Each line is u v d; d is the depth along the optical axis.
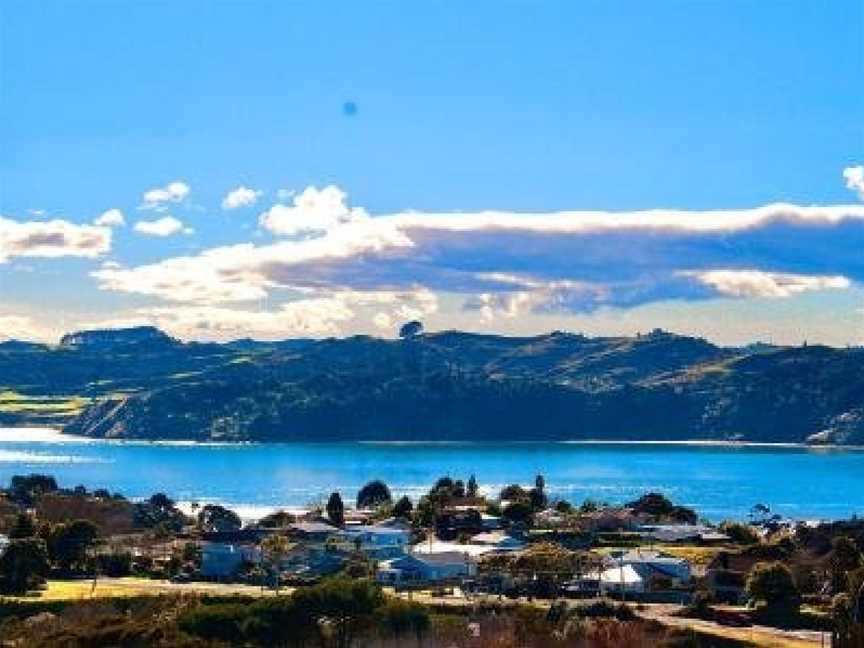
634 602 184.12
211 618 139.12
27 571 186.38
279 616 139.25
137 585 196.88
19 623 153.12
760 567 173.75
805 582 191.12
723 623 166.12
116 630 137.62
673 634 150.25
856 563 192.00
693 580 196.25
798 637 154.12
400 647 137.75
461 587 194.00
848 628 134.12
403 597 172.38
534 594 189.00
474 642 140.50
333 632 139.12
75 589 187.12
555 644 141.62
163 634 135.25
